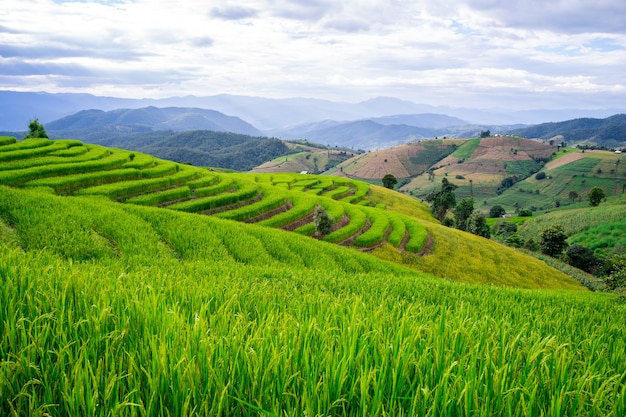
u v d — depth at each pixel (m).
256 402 2.68
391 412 2.70
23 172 36.75
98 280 5.92
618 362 4.54
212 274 14.47
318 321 4.94
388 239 50.62
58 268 6.00
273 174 99.56
